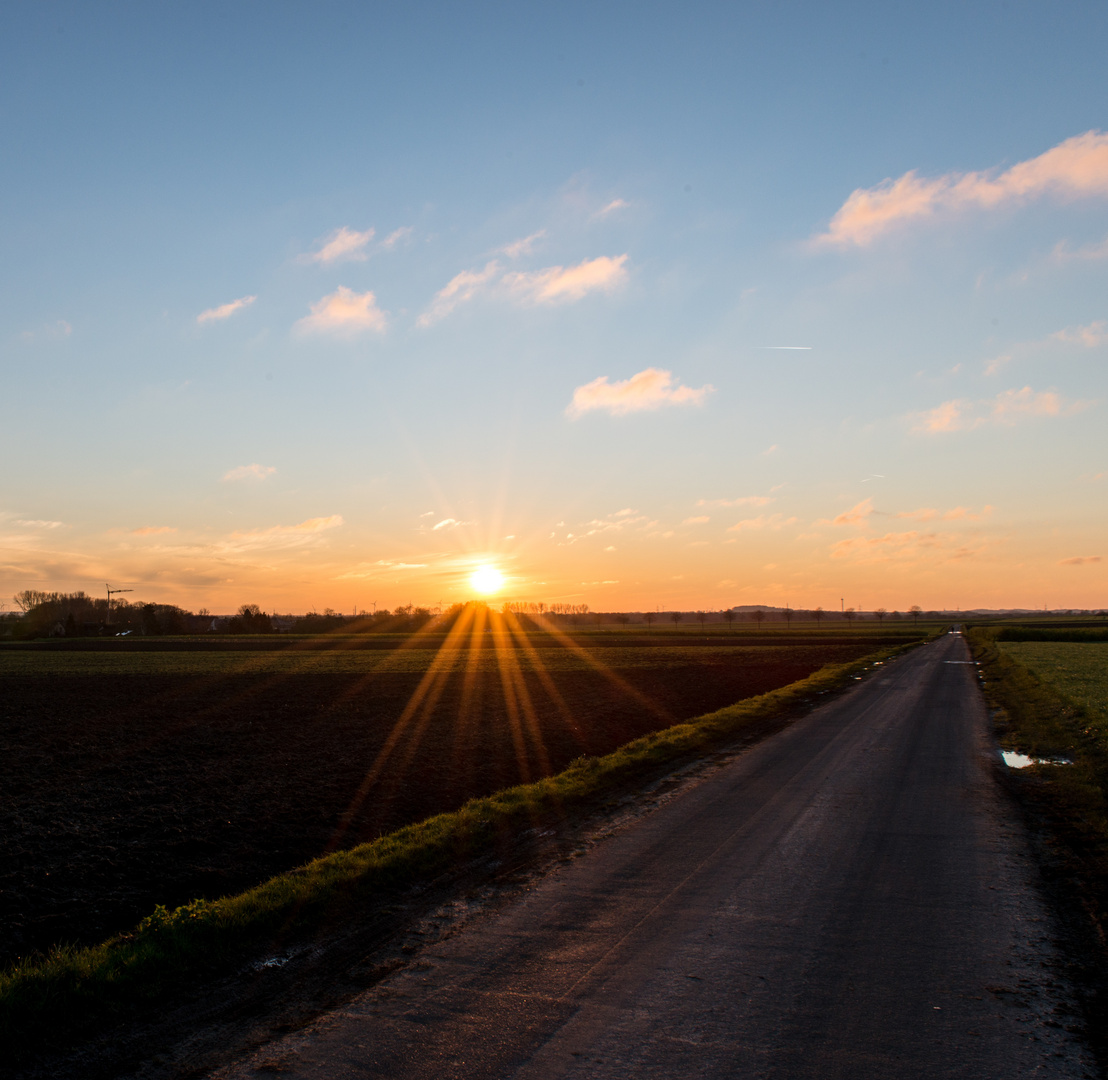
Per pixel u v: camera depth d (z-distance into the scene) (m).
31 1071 5.68
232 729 28.22
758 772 16.77
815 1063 5.35
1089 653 63.41
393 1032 5.98
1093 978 6.64
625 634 140.12
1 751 23.92
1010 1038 5.66
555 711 32.28
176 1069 5.63
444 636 134.38
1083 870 9.62
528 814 13.51
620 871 10.01
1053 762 17.31
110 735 27.23
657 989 6.57
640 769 17.58
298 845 13.09
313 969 7.32
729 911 8.44
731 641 108.62
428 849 11.14
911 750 19.28
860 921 8.07
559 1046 5.67
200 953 7.70
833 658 67.44
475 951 7.54
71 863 12.23
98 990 6.89
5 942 9.09
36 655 87.94
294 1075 5.43
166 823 14.73
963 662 56.38
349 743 24.34
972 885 9.18
